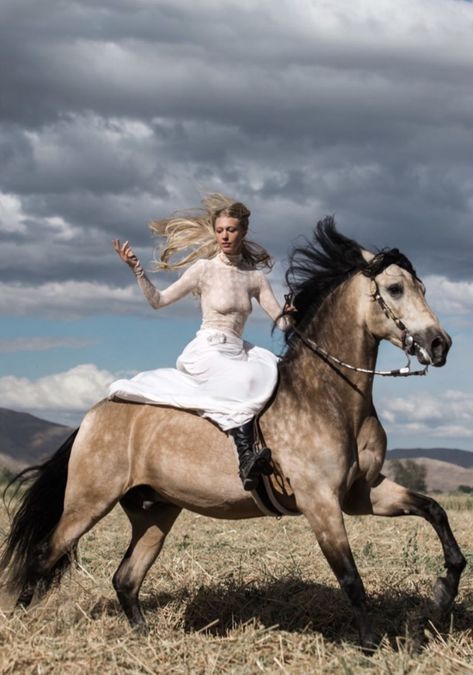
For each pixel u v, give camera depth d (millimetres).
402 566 10273
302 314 7449
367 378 7164
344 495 7086
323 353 7219
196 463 7328
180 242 7801
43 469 8125
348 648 6906
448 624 7445
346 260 7309
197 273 7598
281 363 7402
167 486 7527
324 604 8188
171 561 10336
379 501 7270
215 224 7555
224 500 7305
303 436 7039
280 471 7090
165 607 8211
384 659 6469
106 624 7738
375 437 7270
